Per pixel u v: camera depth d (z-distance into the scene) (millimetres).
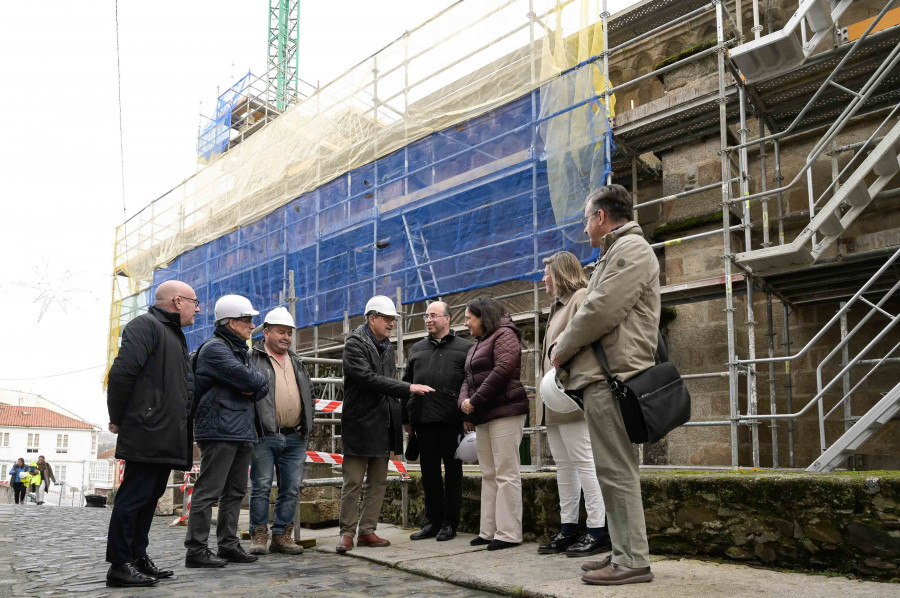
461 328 11539
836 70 6469
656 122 8930
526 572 4105
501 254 9859
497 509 5266
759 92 8117
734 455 6477
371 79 13234
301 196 14188
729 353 6738
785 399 8484
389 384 5492
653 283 3631
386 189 12195
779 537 4004
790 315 8602
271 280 14484
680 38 10789
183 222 18609
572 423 4715
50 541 6746
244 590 3961
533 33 10070
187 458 4559
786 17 9336
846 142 8352
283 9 41250
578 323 3506
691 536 4418
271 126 15805
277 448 5742
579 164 8922
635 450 3625
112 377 4266
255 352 5801
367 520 5688
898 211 7754
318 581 4242
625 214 3836
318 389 13094
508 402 5328
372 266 12164
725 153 7133
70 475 67688
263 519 5672
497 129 10406
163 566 4996
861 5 8188
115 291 21391
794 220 8547
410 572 4484
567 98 9289
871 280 5914
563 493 4934
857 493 3729
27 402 74562
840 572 3750
